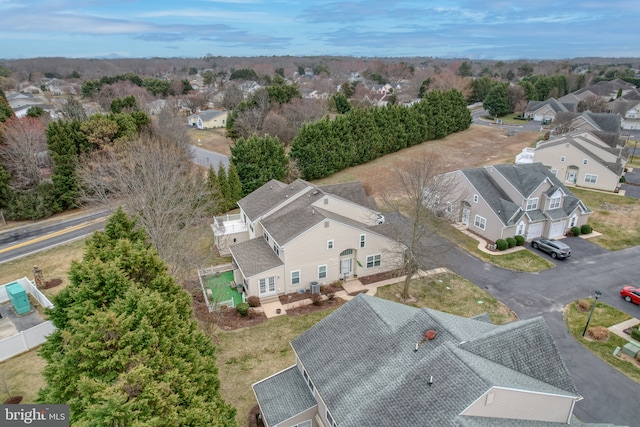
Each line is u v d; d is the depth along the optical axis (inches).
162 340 595.5
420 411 556.1
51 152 1868.8
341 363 713.0
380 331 735.1
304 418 724.0
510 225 1483.8
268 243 1328.7
